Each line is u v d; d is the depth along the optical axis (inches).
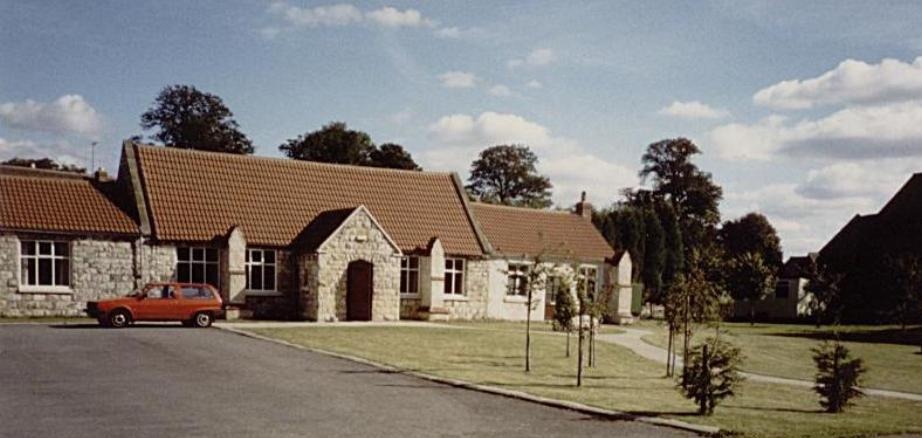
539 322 1627.7
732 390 578.6
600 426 505.4
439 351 938.1
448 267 1588.3
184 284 1157.7
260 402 549.3
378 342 1002.1
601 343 1202.6
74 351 796.6
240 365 736.3
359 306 1382.9
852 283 2192.4
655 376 848.3
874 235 2267.5
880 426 547.8
